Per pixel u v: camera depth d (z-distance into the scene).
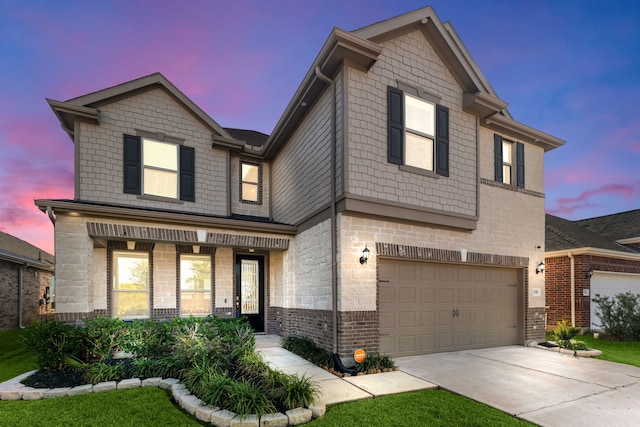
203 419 4.11
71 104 8.82
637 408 4.80
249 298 10.76
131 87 9.63
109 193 9.25
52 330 5.82
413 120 8.03
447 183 8.27
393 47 7.78
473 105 8.67
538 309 9.81
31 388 4.95
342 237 7.00
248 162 11.73
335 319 6.90
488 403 4.87
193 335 6.30
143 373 5.53
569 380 6.06
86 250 7.40
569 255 12.60
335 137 7.31
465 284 8.81
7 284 13.10
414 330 7.88
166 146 10.20
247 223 8.98
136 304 9.45
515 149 10.45
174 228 8.32
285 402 4.34
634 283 14.37
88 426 3.90
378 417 4.31
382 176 7.35
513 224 9.88
